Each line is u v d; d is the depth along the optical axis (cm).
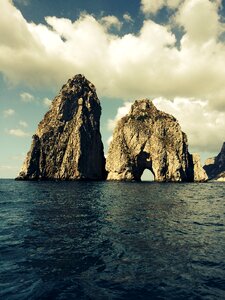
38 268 1197
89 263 1276
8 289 978
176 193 6694
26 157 16175
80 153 16900
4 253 1409
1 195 5284
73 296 938
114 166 17550
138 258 1359
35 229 2025
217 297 954
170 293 979
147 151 18038
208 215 2950
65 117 17362
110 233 1923
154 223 2364
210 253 1454
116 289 1002
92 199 4662
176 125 18688
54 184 11238
